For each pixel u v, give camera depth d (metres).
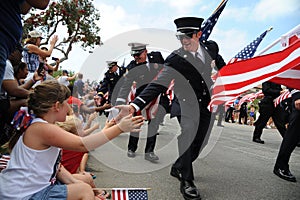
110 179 3.62
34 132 1.92
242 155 5.65
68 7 11.46
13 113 2.72
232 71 3.34
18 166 1.89
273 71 3.28
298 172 4.48
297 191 3.46
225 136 8.77
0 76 1.58
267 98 6.96
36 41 4.33
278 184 3.72
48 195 1.89
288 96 6.28
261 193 3.35
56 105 1.99
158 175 3.86
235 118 15.94
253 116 14.52
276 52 3.31
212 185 3.59
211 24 3.59
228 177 3.97
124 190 2.21
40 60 3.83
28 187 1.87
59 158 2.08
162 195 3.16
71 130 2.24
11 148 2.14
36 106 1.99
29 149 1.90
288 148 3.96
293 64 3.20
